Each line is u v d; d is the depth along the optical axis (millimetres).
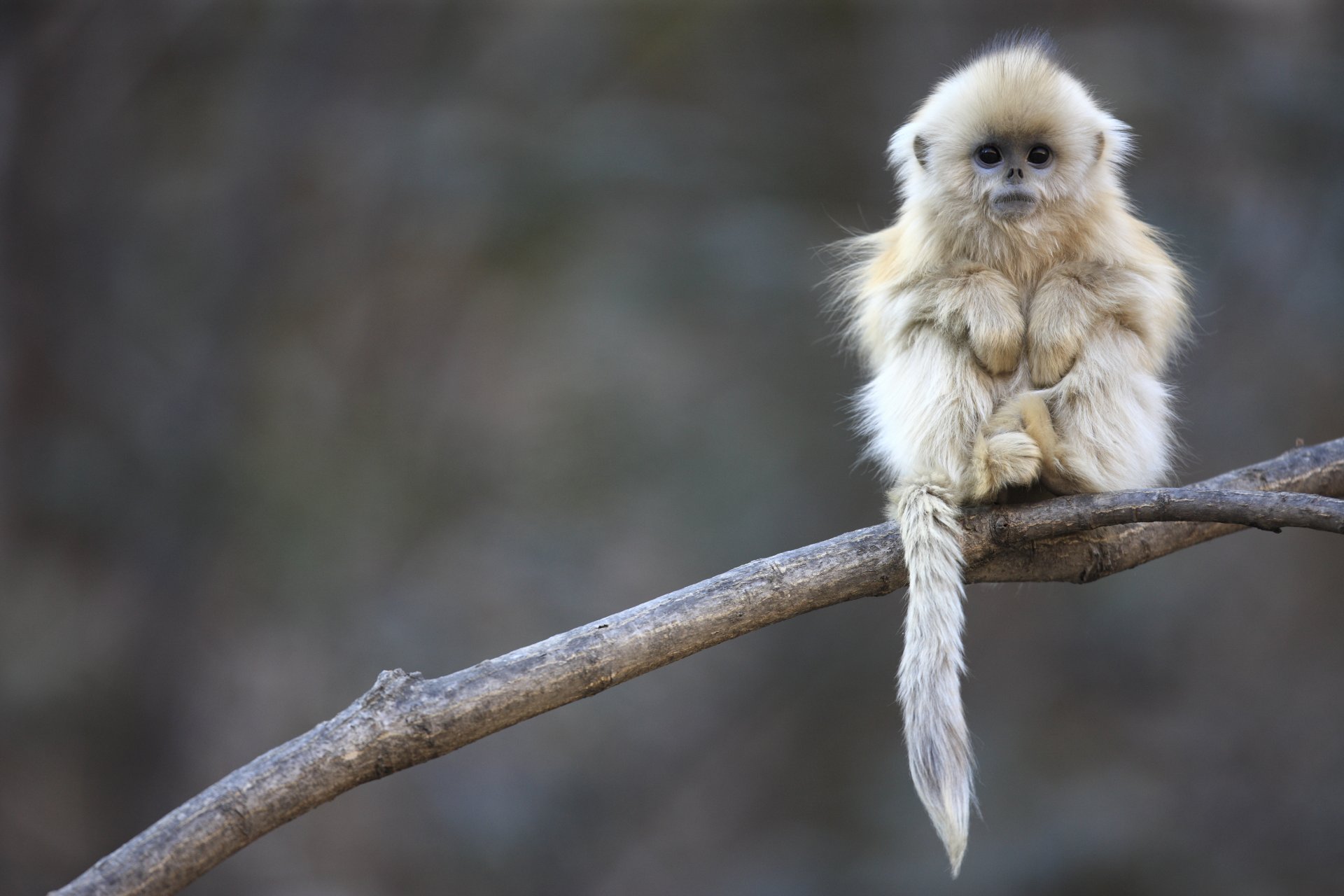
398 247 25281
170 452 23000
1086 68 23484
